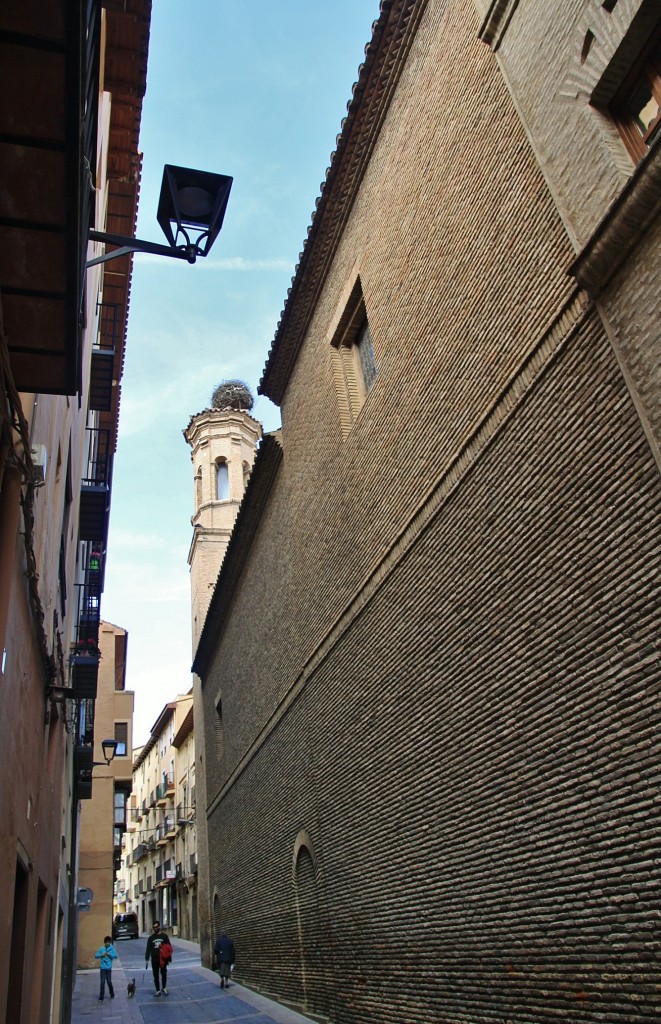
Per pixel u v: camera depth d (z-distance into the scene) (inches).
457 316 304.5
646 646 200.2
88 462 725.3
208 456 1256.2
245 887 671.1
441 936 298.0
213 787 860.0
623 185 209.3
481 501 281.4
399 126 369.7
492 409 276.5
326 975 436.8
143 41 523.5
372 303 396.5
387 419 369.1
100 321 706.2
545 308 246.8
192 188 203.6
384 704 361.4
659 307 197.8
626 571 208.7
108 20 502.3
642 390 204.4
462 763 288.4
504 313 271.0
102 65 458.6
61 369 210.4
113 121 601.0
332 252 458.9
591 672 220.1
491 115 283.6
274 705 570.9
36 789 265.0
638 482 206.2
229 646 774.5
